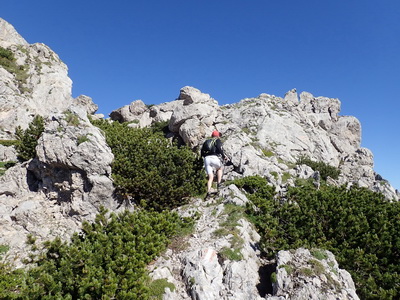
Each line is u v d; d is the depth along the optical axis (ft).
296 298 22.81
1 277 24.67
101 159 43.75
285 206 39.17
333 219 36.40
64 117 47.06
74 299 22.22
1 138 87.51
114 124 72.59
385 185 77.71
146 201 44.65
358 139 135.13
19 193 46.70
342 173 104.68
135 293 21.80
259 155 78.07
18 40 166.91
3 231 41.63
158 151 51.52
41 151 44.75
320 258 27.32
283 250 28.19
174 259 29.07
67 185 44.21
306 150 104.68
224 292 24.88
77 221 42.39
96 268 23.49
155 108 121.70
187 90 112.88
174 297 23.84
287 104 128.77
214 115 99.30
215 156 40.16
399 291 25.17
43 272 24.02
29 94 118.62
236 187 44.93
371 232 34.30
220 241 30.73
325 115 140.36
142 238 28.12
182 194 46.34
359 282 26.99
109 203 43.21
